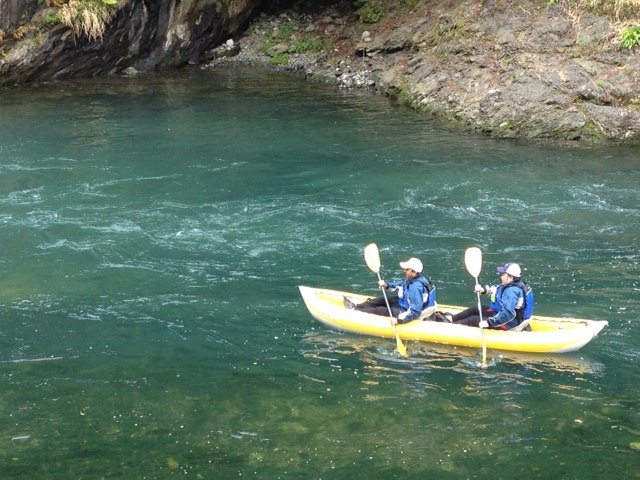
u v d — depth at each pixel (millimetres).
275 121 19297
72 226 12539
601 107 17641
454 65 20406
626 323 9453
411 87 20938
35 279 10648
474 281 10719
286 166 15781
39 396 7871
